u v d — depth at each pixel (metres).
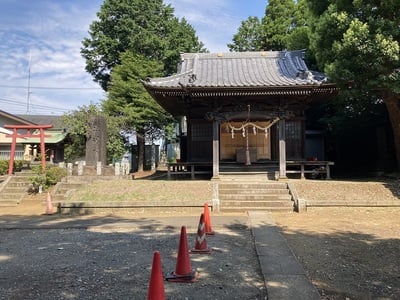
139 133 30.75
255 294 5.18
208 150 20.11
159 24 32.19
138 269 6.39
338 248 7.74
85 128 21.66
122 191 14.64
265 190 14.62
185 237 5.95
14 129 20.59
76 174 20.09
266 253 7.29
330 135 25.39
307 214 12.36
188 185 15.35
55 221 11.88
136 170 33.06
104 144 21.16
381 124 20.73
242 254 7.40
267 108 17.91
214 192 14.18
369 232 9.35
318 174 20.16
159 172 29.14
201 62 21.69
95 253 7.62
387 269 6.30
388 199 13.08
